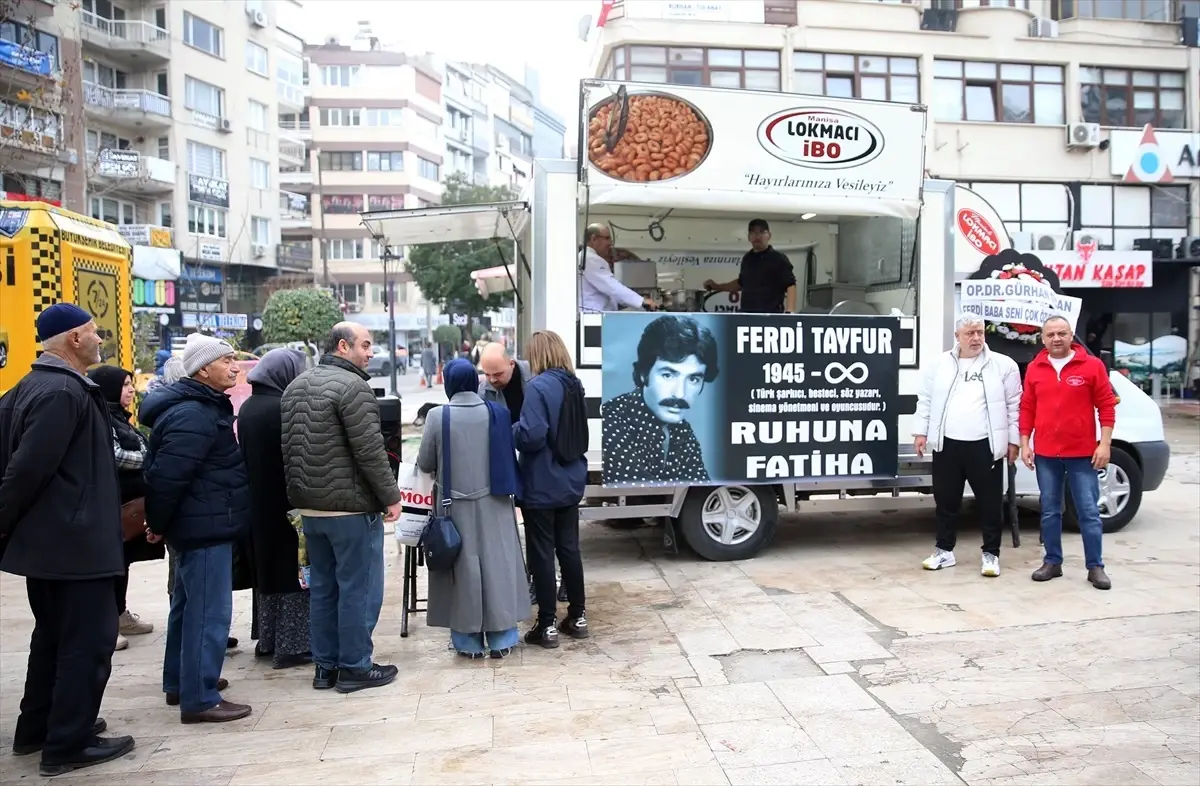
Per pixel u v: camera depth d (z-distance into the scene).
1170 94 23.94
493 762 3.53
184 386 3.89
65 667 3.48
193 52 36.03
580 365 6.22
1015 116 23.36
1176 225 23.62
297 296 26.36
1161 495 9.36
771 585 5.97
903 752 3.55
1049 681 4.26
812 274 8.71
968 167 22.95
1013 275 7.25
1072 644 4.74
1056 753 3.53
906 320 6.74
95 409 3.54
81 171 24.73
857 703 4.05
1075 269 20.91
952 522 6.28
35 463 3.29
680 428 6.29
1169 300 22.91
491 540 4.69
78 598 3.48
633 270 7.52
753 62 22.56
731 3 22.33
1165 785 3.25
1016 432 6.10
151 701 4.28
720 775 3.39
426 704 4.15
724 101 6.23
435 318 58.19
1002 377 6.07
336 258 57.66
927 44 22.86
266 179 41.19
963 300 7.14
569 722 3.90
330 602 4.37
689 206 6.29
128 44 33.41
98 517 3.49
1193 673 4.33
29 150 18.02
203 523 3.88
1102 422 5.71
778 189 6.38
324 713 4.07
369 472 4.14
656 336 6.22
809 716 3.92
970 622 5.13
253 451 4.59
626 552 7.05
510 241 10.15
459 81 67.81
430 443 4.64
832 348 6.54
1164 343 22.89
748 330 6.37
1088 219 23.34
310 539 4.34
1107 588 5.71
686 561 6.69
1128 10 23.73
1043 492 5.96
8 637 5.21
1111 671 4.37
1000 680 4.28
